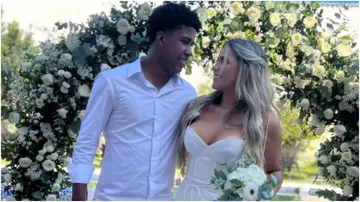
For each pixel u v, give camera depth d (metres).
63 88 2.86
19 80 2.92
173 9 2.28
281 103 3.05
